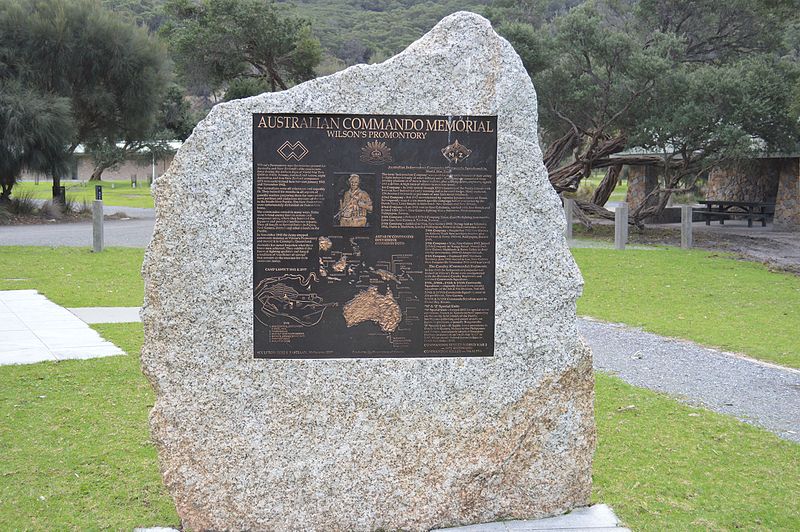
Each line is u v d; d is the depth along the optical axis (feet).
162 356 16.29
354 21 279.08
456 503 16.94
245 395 16.52
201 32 107.76
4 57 94.27
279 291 16.55
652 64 73.61
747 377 28.99
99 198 62.95
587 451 17.44
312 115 16.52
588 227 86.22
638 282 51.65
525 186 17.01
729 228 94.53
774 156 87.61
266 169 16.44
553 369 17.25
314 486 16.71
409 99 16.71
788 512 17.34
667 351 33.19
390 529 16.85
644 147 80.38
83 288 45.65
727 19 88.53
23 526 16.14
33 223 91.76
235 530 16.55
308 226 16.58
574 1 172.04
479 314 17.06
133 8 264.72
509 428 17.19
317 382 16.67
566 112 84.12
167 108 176.04
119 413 23.15
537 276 17.13
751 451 21.09
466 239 16.98
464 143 16.87
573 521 16.97
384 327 16.87
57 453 19.95
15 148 89.97
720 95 73.97
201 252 16.29
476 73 16.83
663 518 17.07
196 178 16.22
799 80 68.28
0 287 45.70
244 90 123.65
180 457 16.38
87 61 100.17
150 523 16.62
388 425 16.89
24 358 29.12
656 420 23.65
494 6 108.88
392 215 16.83
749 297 46.42
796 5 71.31
